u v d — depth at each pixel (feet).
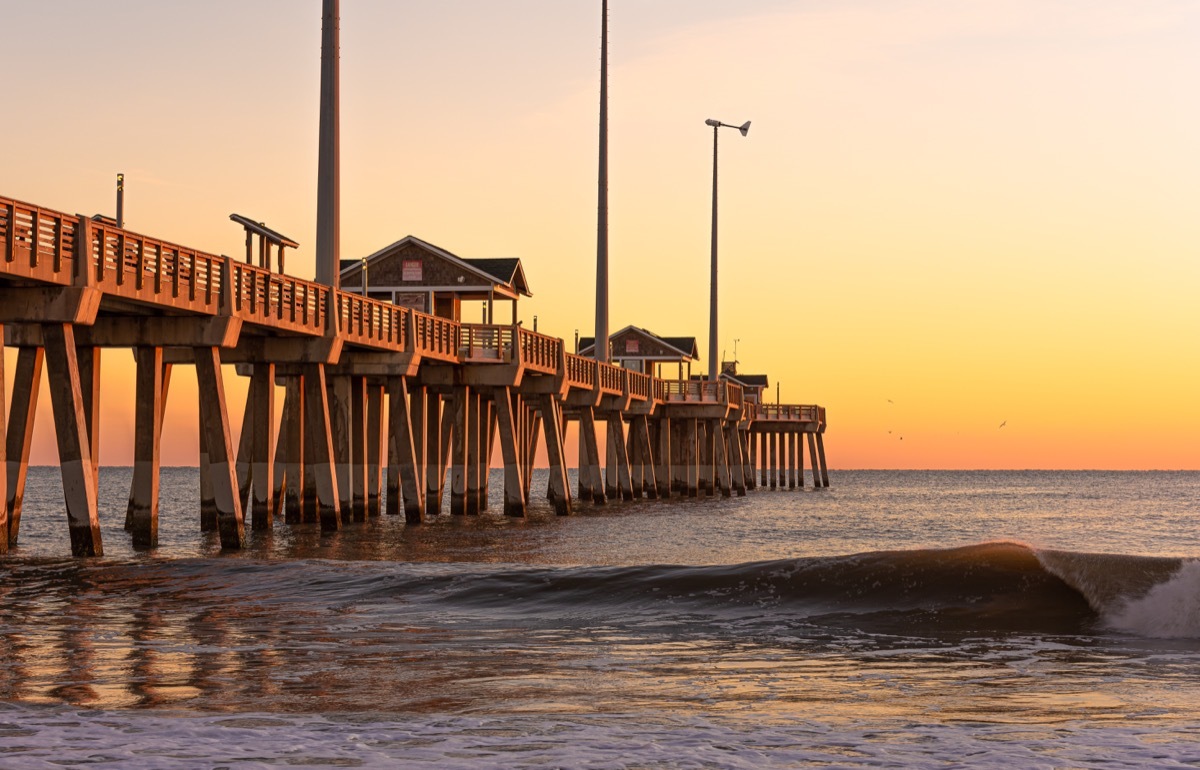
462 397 156.46
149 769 28.35
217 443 101.30
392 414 142.20
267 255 125.49
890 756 30.48
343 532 124.77
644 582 66.44
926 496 390.21
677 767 29.12
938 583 62.34
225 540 103.09
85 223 82.23
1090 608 58.49
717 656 49.39
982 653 50.37
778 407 333.42
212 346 99.25
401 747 30.96
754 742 32.04
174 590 70.54
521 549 114.73
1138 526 207.82
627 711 37.29
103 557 87.04
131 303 90.48
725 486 278.05
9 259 75.66
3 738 31.81
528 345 161.38
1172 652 50.60
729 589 64.49
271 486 117.50
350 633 55.67
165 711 37.04
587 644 52.54
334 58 120.78
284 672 44.98
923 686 42.52
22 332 95.81
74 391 83.97
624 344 291.17
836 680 43.73
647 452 247.29
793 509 237.04
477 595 66.28
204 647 51.29
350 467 135.54
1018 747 31.60
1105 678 44.57
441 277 184.96
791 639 54.08
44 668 45.78
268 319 105.50
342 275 185.88
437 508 171.22
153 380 99.66
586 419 207.31
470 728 33.71
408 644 52.34
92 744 31.07
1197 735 33.40
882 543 145.48
